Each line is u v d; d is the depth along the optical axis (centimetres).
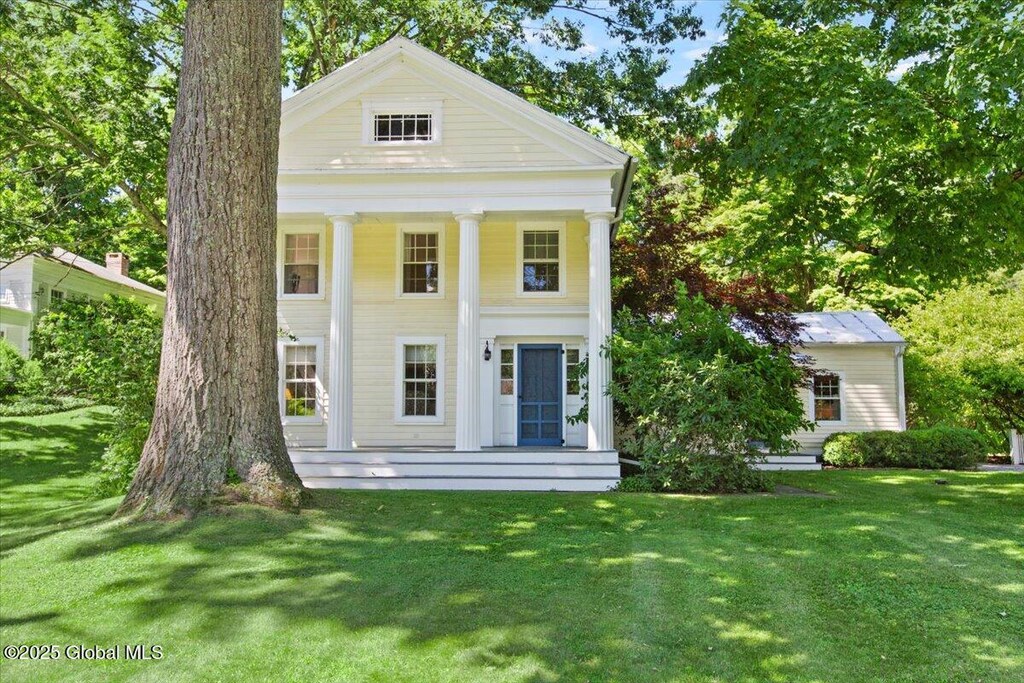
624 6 1952
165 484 824
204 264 856
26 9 1670
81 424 2094
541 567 718
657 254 1752
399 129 1491
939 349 2292
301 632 562
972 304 2316
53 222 1898
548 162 1448
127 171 1711
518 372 1617
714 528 878
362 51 2358
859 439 1889
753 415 1184
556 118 1430
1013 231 1309
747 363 1266
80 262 2869
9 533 841
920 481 1359
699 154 1462
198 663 521
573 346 1623
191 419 838
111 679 502
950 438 1850
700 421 1182
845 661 524
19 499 1302
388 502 998
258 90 890
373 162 1472
